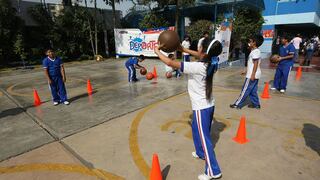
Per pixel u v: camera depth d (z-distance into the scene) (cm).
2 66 1443
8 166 332
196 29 1394
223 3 1578
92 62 1546
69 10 1714
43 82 923
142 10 2056
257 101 525
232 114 501
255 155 340
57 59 577
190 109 541
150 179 273
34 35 1591
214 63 272
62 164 332
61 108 575
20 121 500
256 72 496
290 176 292
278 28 2025
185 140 391
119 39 1683
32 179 302
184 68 258
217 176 283
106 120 486
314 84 762
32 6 1625
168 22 1852
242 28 1305
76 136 417
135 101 612
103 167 322
